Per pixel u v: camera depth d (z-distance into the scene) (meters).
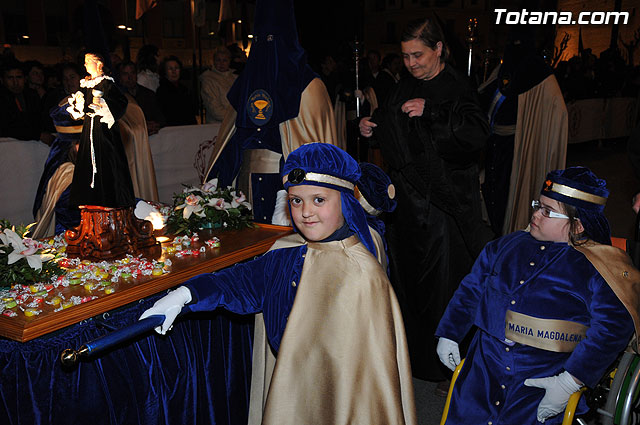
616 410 2.17
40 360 1.95
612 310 2.04
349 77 7.53
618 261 2.12
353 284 1.81
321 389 1.79
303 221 1.81
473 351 2.35
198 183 7.08
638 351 2.07
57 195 3.57
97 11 2.50
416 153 3.32
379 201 2.15
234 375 2.77
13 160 5.10
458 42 4.70
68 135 3.25
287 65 3.43
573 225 2.15
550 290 2.16
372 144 3.73
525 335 2.18
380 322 1.80
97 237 2.41
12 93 5.66
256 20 3.48
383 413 1.79
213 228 3.06
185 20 29.55
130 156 4.91
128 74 6.46
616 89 14.40
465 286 2.38
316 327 1.80
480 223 3.47
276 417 1.80
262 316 2.15
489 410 2.22
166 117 7.73
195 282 1.86
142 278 2.25
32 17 25.45
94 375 2.09
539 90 5.22
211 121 8.00
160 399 2.35
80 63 5.25
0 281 2.13
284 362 1.80
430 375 3.54
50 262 2.28
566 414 2.01
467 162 3.38
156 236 2.89
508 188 5.50
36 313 1.92
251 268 2.02
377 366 1.79
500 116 5.45
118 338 1.56
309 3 6.75
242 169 3.70
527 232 2.35
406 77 3.53
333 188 1.78
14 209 5.16
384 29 34.31
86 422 2.07
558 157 5.29
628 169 11.25
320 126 3.49
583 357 2.02
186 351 2.46
